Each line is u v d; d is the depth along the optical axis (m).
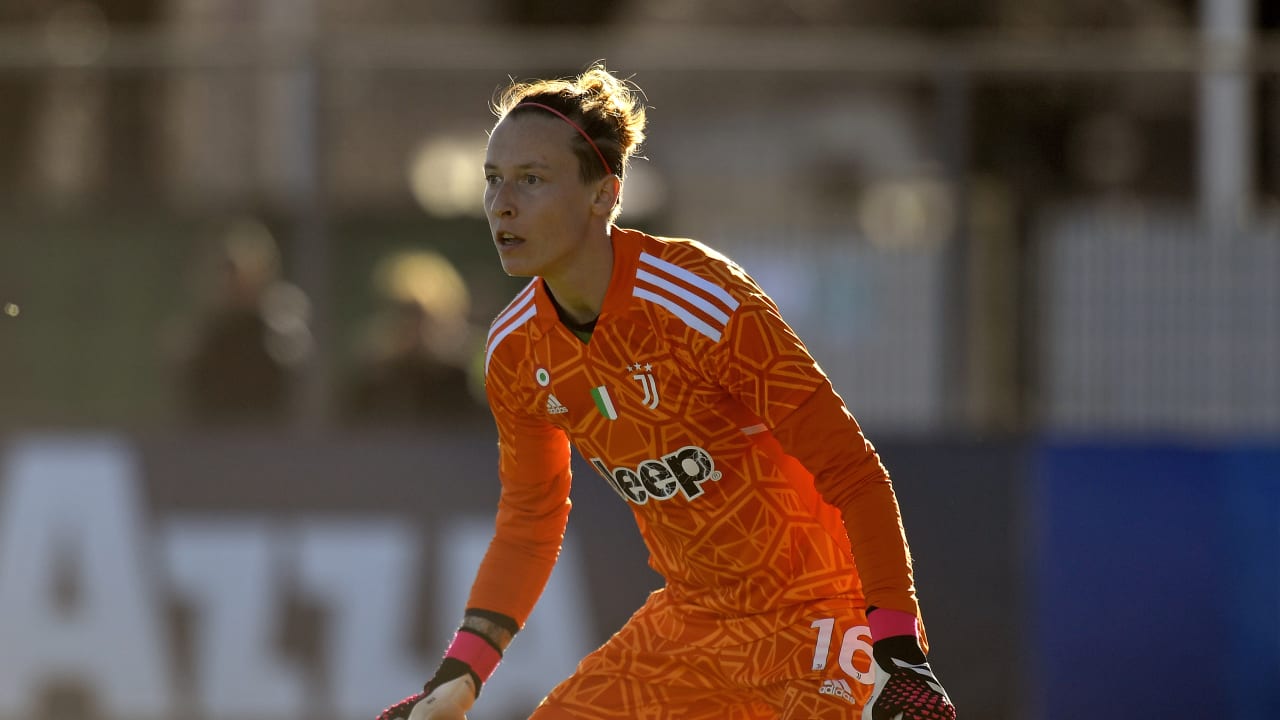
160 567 20.69
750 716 11.23
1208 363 24.67
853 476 9.80
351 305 25.66
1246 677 20.17
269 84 29.50
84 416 25.94
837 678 10.53
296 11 45.31
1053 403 24.75
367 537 20.64
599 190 10.02
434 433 20.77
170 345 25.88
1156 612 20.17
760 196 25.89
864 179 25.45
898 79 24.97
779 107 25.86
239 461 20.78
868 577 9.73
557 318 10.29
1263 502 20.30
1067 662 20.12
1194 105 27.81
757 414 10.05
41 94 31.42
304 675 20.47
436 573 20.56
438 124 25.59
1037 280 24.75
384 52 24.62
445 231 25.94
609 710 11.23
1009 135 27.00
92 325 25.98
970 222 24.67
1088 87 28.36
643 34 43.59
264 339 24.03
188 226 25.98
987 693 20.08
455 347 24.47
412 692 20.41
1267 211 25.59
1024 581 20.19
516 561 11.37
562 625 20.08
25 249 26.02
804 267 25.31
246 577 20.62
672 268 10.04
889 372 24.84
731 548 10.66
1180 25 40.00
